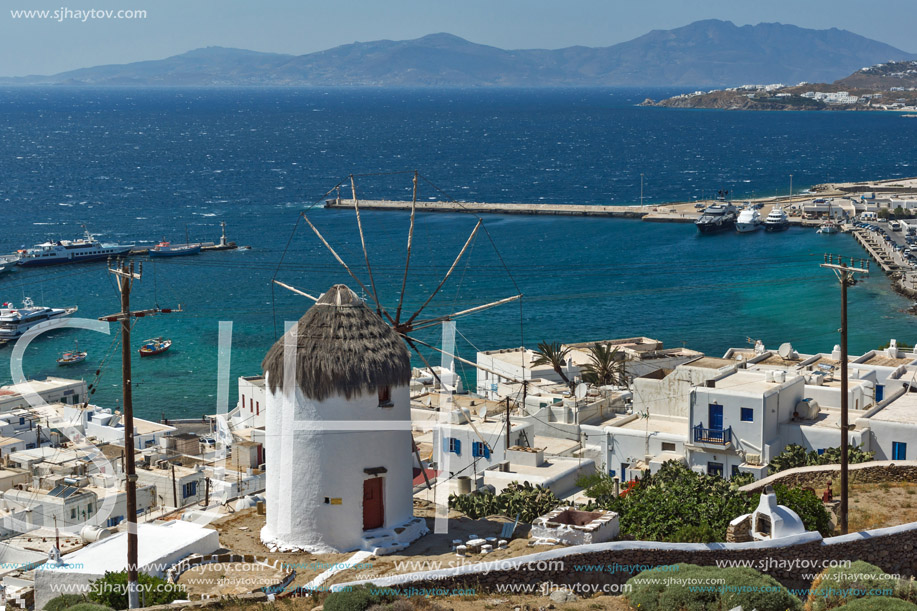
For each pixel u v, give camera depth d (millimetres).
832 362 85688
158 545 41906
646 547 40031
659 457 69375
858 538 42156
